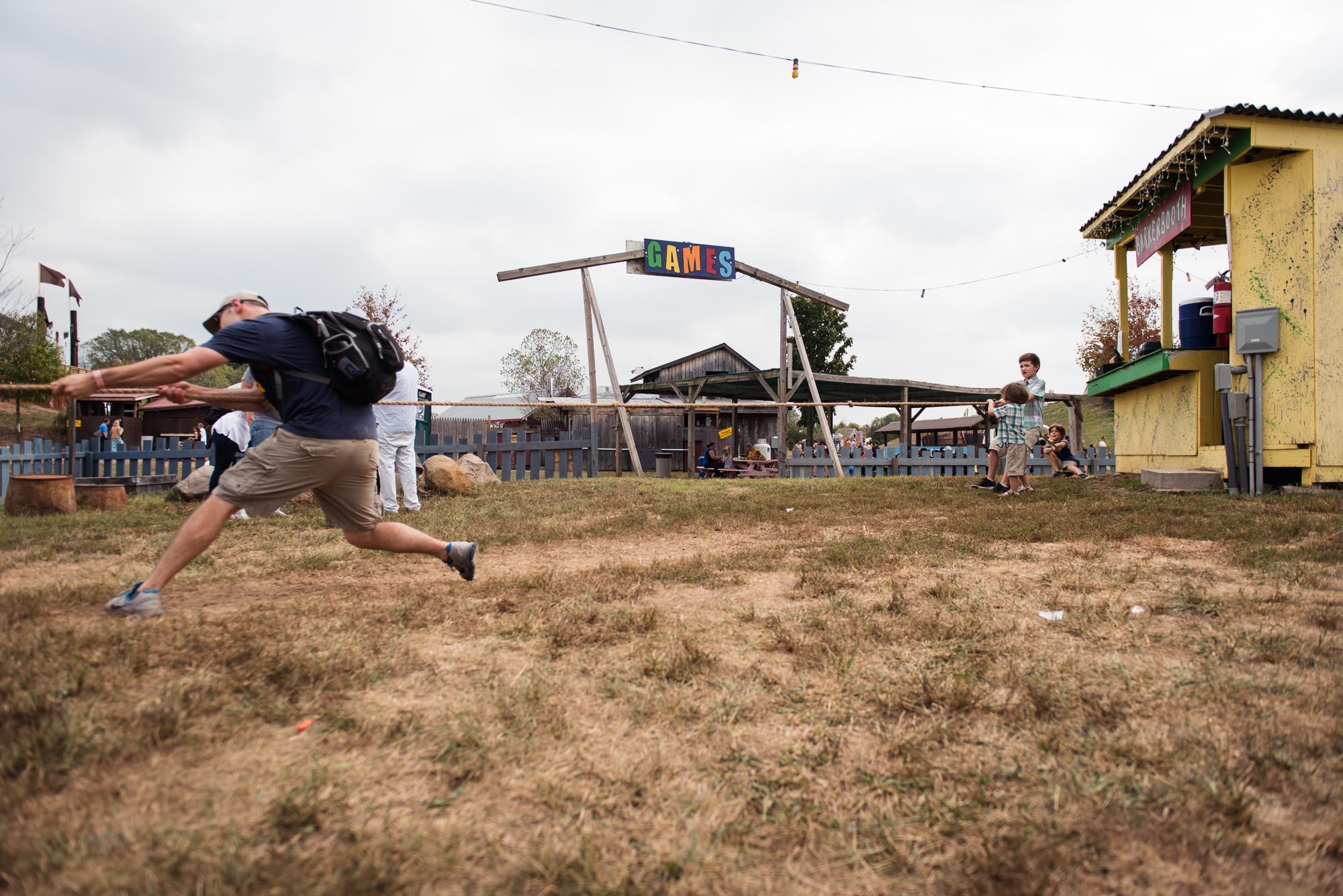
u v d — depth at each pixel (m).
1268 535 5.29
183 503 8.34
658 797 1.75
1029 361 9.16
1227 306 9.07
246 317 3.66
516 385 45.12
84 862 1.43
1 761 1.75
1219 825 1.62
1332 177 7.90
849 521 6.60
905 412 21.55
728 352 30.55
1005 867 1.47
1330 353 7.82
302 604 3.43
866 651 2.78
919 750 1.98
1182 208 9.51
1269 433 8.23
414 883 1.41
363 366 3.30
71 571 4.28
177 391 3.40
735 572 4.30
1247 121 7.93
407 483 7.52
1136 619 3.17
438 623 3.12
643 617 3.15
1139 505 7.09
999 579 4.07
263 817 1.61
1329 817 1.64
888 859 1.52
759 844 1.57
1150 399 10.55
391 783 1.78
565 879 1.43
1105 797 1.73
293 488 3.33
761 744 2.02
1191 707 2.23
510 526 6.33
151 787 1.72
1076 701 2.28
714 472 20.92
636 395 29.31
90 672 2.35
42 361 29.00
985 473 17.17
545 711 2.18
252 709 2.15
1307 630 2.99
